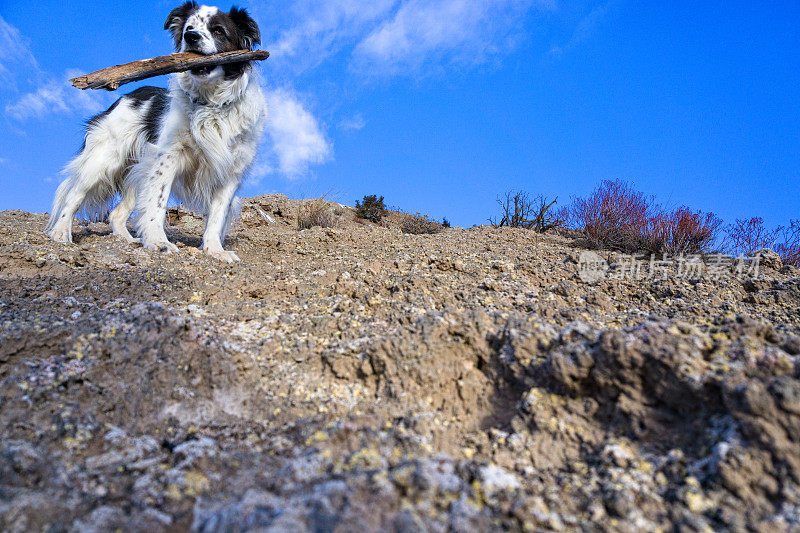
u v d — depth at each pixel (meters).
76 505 0.47
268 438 0.61
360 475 0.48
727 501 0.47
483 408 0.69
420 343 0.76
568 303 1.15
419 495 0.47
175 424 0.65
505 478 0.52
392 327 0.88
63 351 0.73
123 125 1.73
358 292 1.14
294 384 0.75
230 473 0.53
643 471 0.53
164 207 1.52
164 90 1.81
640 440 0.57
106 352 0.73
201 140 1.50
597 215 2.41
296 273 1.31
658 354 0.60
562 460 0.57
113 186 1.80
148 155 1.58
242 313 0.97
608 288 1.33
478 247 1.87
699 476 0.50
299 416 0.67
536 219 3.07
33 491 0.48
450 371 0.73
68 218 1.66
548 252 1.84
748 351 0.60
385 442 0.57
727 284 1.42
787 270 1.65
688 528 0.45
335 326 0.91
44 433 0.57
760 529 0.43
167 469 0.55
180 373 0.73
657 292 1.31
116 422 0.64
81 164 1.70
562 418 0.62
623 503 0.48
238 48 1.54
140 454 0.57
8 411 0.59
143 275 1.16
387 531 0.42
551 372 0.66
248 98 1.55
